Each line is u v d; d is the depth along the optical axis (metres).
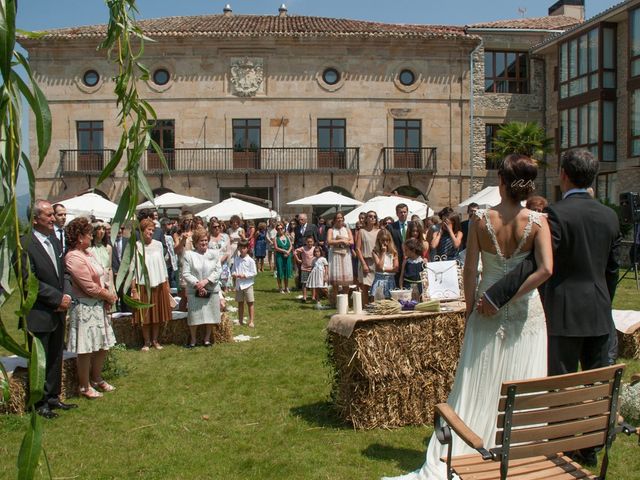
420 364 5.33
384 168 27.23
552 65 28.67
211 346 8.94
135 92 2.15
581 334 3.92
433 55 27.53
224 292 14.61
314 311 12.11
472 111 28.14
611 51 24.34
